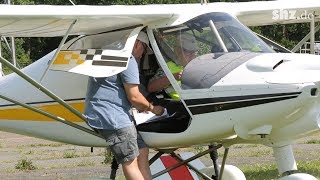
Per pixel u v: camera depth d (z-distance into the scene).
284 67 11.80
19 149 33.66
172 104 12.80
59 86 14.14
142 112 12.77
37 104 14.57
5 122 15.23
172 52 12.69
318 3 14.66
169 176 15.22
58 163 26.70
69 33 13.17
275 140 12.98
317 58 11.91
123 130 11.55
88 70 12.09
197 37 12.71
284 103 11.61
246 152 27.42
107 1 91.75
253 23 16.28
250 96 11.80
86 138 14.13
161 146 12.83
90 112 11.76
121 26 12.98
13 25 12.48
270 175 19.42
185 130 12.42
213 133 12.27
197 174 15.46
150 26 13.02
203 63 12.41
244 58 12.20
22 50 80.12
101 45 12.94
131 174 11.62
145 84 12.95
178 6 13.43
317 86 11.49
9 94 14.99
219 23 12.83
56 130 14.51
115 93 11.68
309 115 11.84
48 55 14.66
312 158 24.45
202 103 12.20
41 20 12.11
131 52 12.14
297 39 75.56
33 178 22.39
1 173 24.02
